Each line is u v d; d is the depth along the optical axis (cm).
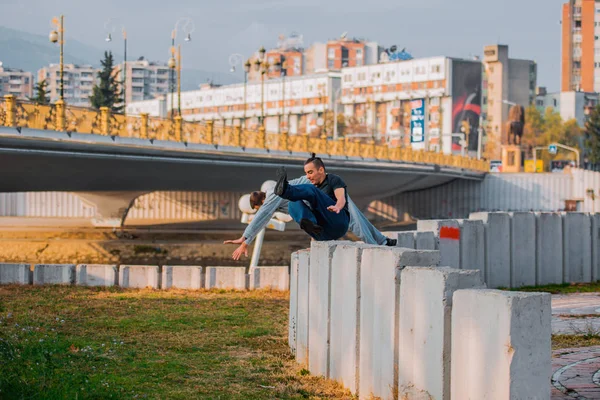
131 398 1048
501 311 759
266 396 1066
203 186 5253
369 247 1015
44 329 1591
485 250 2156
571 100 18250
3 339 1267
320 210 1095
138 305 1970
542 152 15550
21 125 3391
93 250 5828
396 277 938
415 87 14988
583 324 1567
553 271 2344
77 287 2327
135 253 5866
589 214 2434
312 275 1193
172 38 6038
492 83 15625
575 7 19925
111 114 3866
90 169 4084
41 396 1012
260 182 5541
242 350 1402
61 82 4153
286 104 16800
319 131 14912
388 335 952
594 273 2438
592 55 19838
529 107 16312
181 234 6531
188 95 18088
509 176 9238
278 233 6875
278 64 6512
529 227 2273
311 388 1095
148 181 4728
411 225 9244
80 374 1155
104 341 1477
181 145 4269
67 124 3609
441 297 848
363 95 15838
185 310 1892
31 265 2455
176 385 1132
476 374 791
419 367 885
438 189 9638
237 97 17338
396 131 15188
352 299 1052
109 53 11100
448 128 14588
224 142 4681
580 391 971
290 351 1372
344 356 1077
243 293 2270
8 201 8300
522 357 752
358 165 6275
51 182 4212
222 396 1067
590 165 16475
